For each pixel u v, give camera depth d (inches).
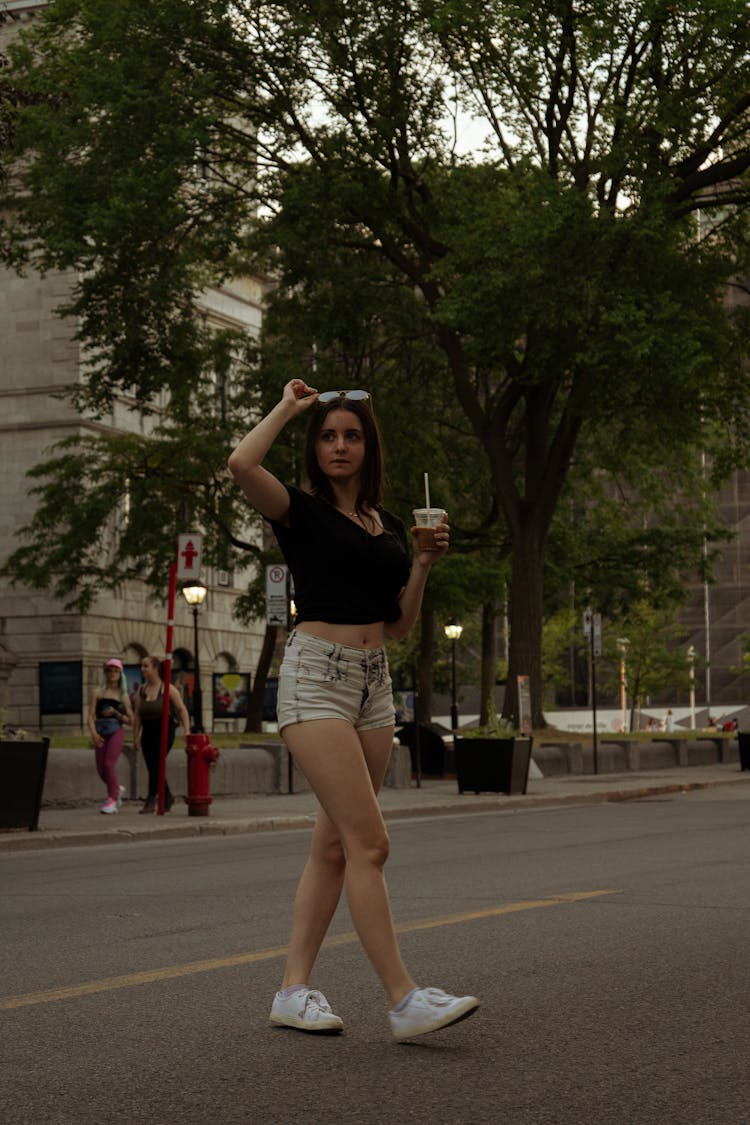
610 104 1146.0
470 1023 226.1
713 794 1015.6
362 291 1309.1
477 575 1616.6
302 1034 219.0
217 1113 174.7
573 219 1114.1
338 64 1194.6
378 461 217.2
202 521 1715.1
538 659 1347.2
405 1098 180.2
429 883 435.8
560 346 1176.8
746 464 1419.8
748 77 1149.7
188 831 685.3
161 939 327.9
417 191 1311.5
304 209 1223.5
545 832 650.2
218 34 1202.0
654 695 3690.9
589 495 1738.4
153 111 1205.1
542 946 304.7
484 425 1352.1
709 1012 234.5
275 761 970.7
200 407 1638.8
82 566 1673.2
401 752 1037.2
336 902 224.7
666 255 1207.6
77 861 554.6
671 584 1670.8
